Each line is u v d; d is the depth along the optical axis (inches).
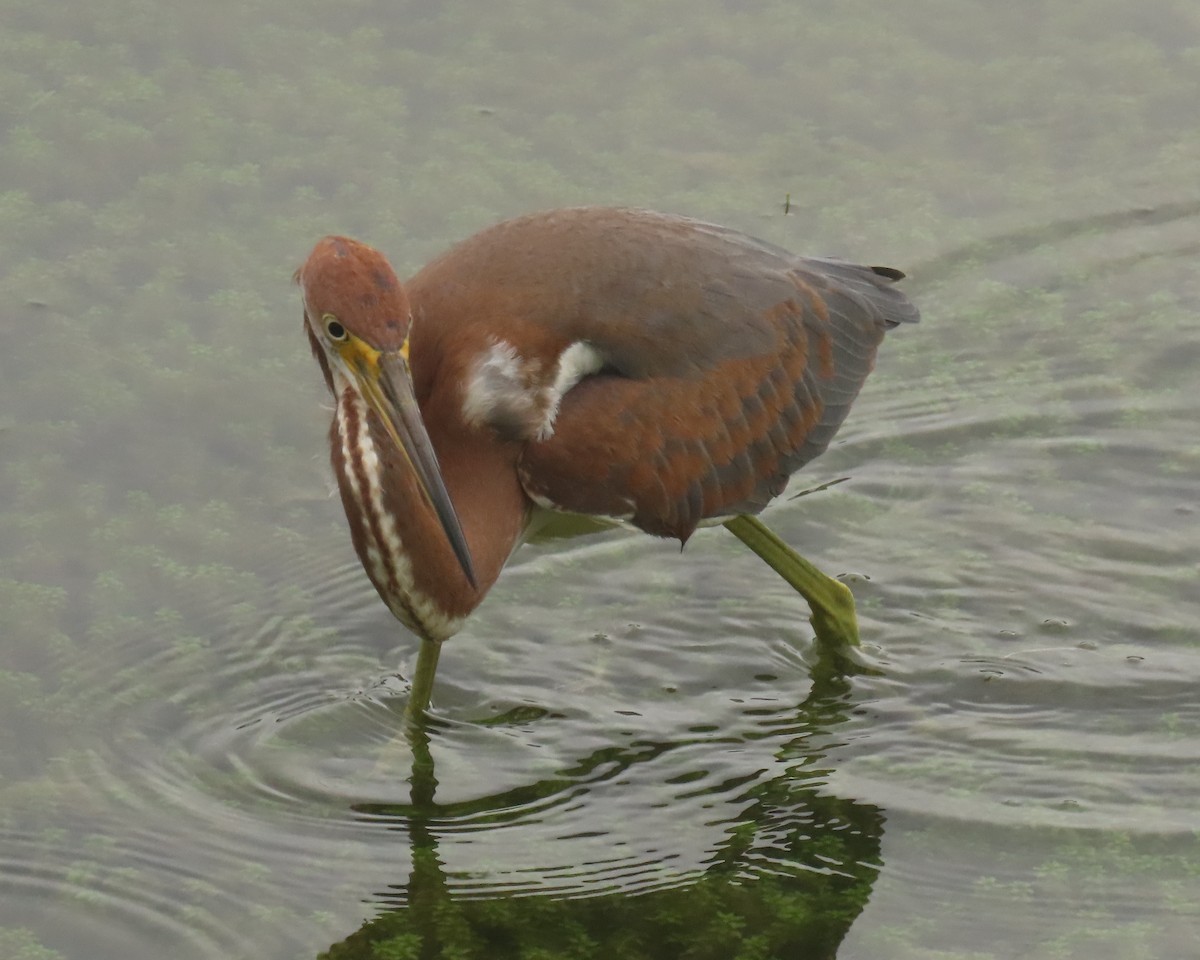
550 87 643.5
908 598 489.7
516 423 414.3
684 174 609.9
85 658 453.1
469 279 417.1
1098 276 599.2
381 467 395.2
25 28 660.7
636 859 396.8
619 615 483.8
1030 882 388.5
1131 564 499.2
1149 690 452.4
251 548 489.4
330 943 372.5
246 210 587.2
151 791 415.8
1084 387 564.7
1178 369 569.6
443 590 412.2
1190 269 601.9
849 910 381.4
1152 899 381.7
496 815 410.3
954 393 565.0
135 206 587.5
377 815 410.3
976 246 605.0
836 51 665.0
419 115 629.3
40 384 528.4
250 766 424.8
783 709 448.5
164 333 546.3
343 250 373.4
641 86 645.9
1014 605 485.7
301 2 677.9
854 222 600.4
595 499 431.5
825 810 412.2
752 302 448.1
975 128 639.8
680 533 449.1
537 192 596.1
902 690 455.2
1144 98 653.3
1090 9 687.1
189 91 633.6
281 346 543.8
